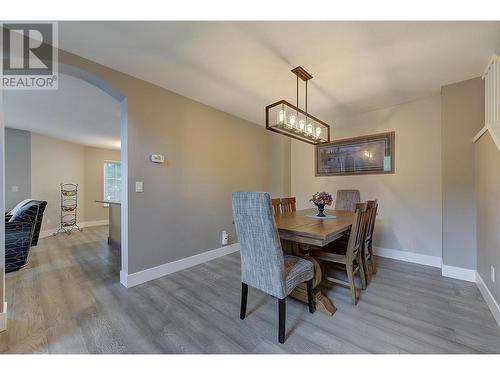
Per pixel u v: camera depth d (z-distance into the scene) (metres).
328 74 2.46
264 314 1.92
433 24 1.70
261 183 4.38
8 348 1.50
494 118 2.13
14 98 3.09
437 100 3.04
